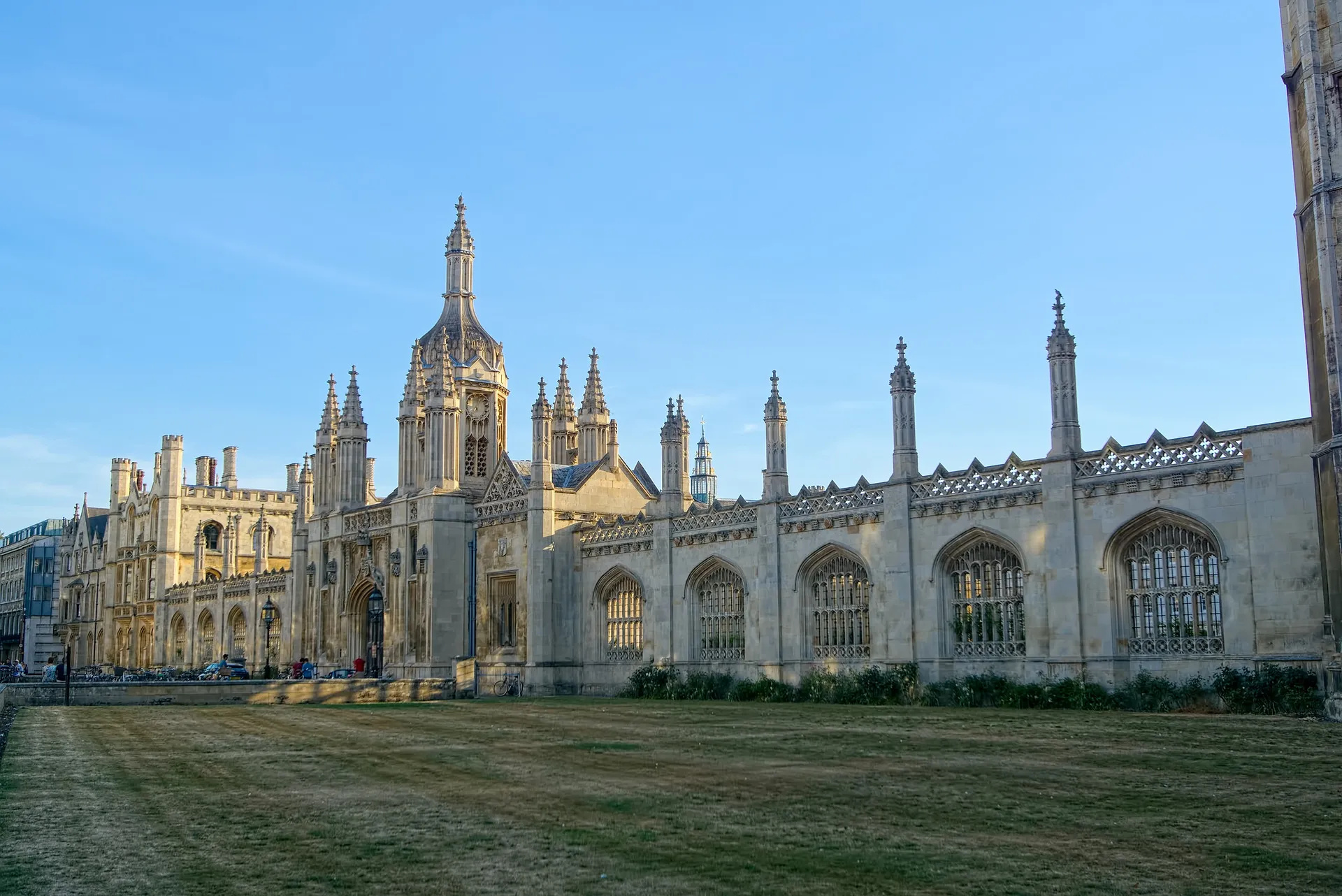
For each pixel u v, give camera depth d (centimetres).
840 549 4538
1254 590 3306
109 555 12650
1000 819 1470
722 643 5094
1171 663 3528
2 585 17812
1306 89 3169
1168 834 1360
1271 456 3300
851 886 1134
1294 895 1083
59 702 4641
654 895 1112
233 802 1675
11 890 1148
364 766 2119
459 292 7288
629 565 5581
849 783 1798
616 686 5612
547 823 1476
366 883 1166
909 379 4384
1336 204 3077
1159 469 3572
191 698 4781
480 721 3294
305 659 7538
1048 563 3812
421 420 6662
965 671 4088
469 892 1127
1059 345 3853
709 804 1606
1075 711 3434
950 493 4175
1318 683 3114
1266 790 1680
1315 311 3158
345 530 7138
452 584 6272
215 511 11662
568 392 7281
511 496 6119
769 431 4884
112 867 1242
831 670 4562
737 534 4997
